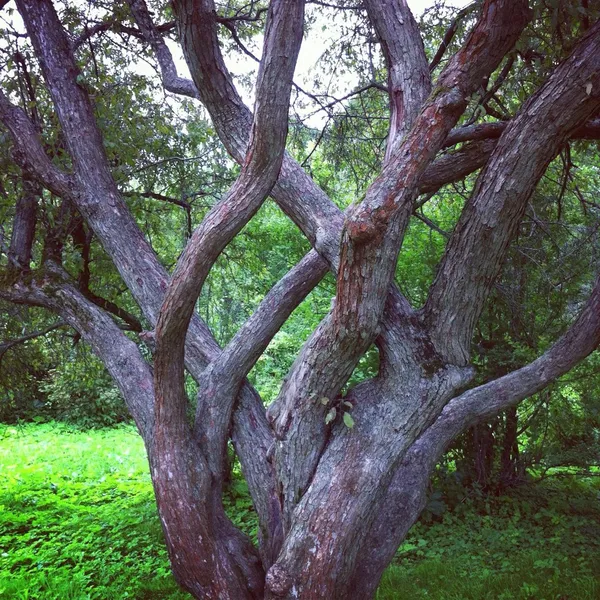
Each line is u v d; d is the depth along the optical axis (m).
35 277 3.68
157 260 3.51
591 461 6.18
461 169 3.15
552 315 6.65
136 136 5.07
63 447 10.95
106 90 4.54
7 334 5.93
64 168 4.36
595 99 2.14
